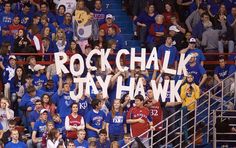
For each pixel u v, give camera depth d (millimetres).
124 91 42281
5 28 45688
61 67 41875
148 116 41156
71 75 42188
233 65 44688
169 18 47094
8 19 46375
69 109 41781
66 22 46094
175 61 44062
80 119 40969
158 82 41938
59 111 41781
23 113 41969
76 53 43750
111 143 39688
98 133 40938
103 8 49844
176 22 46969
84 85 41875
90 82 41594
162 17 46594
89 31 46094
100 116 41188
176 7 48594
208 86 44250
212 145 42031
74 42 44625
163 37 46094
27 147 40344
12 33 45562
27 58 43938
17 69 42969
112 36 45594
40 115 40562
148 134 41125
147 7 47312
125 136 40125
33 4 47312
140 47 47312
